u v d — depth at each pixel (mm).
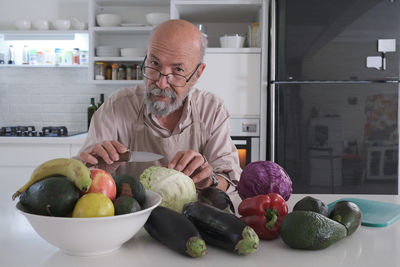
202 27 2662
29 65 3207
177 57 1206
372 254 666
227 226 635
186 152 1009
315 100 2463
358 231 802
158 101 1256
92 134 1484
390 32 2426
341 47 2445
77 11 3307
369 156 2465
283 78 2469
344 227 694
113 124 1485
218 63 2664
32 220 584
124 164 1455
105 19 3074
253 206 718
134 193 674
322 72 2455
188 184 813
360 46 2441
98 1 3160
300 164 2480
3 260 618
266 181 877
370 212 924
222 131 1492
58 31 3107
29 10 3324
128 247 678
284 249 681
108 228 587
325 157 2473
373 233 789
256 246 619
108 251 644
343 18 2436
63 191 594
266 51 2617
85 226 571
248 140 2684
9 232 766
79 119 3373
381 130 2461
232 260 625
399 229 819
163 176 803
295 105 2473
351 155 2465
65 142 2668
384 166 2467
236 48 2654
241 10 2842
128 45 3299
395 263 625
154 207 647
